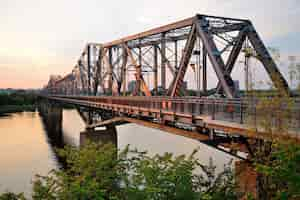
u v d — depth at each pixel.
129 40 36.34
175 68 28.00
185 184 6.70
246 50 9.41
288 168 6.70
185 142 46.72
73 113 147.50
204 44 20.38
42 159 41.94
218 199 7.24
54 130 78.25
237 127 11.64
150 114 23.25
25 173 34.12
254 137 8.74
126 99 29.19
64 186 7.33
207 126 14.63
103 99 37.78
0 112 145.12
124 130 66.31
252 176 8.62
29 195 25.53
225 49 21.70
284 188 7.03
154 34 29.98
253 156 9.12
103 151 8.53
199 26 20.84
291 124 7.54
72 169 8.09
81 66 75.25
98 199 6.76
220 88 20.44
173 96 22.67
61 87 127.62
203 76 21.98
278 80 8.02
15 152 47.28
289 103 7.56
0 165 38.00
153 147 42.69
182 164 7.14
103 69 52.28
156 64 32.19
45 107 121.12
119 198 6.96
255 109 8.69
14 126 86.31
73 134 71.62
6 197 7.40
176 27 24.78
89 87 62.97
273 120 7.78
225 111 13.98
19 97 194.00
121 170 8.02
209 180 7.99
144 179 6.83
